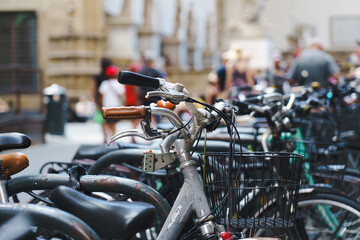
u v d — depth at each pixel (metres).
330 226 3.59
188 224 2.73
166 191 3.32
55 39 30.58
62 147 13.17
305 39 40.12
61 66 30.50
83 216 2.39
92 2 30.73
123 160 3.52
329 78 10.58
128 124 22.80
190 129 2.80
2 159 2.83
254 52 29.48
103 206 2.38
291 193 2.74
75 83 30.34
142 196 2.79
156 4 38.00
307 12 50.09
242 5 29.58
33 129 13.97
